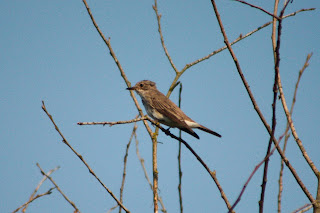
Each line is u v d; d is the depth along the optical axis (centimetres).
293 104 918
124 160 1155
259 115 907
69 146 1015
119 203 986
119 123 1041
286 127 902
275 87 796
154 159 1221
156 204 1023
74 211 1009
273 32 1021
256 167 763
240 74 930
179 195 1040
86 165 1012
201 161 1034
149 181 1195
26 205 998
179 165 1073
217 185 951
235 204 727
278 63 802
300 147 914
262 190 775
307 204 823
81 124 1009
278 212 835
